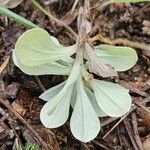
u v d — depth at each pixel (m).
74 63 0.07
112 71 0.07
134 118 0.08
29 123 0.08
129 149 0.08
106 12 0.09
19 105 0.08
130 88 0.08
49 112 0.07
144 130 0.08
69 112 0.08
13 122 0.08
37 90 0.08
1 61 0.08
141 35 0.09
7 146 0.08
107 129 0.08
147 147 0.08
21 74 0.08
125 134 0.08
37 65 0.07
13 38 0.09
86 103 0.07
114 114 0.07
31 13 0.09
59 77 0.08
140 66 0.09
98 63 0.07
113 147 0.08
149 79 0.09
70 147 0.08
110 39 0.09
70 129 0.08
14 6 0.09
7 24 0.09
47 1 0.09
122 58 0.08
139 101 0.08
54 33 0.09
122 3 0.09
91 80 0.08
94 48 0.08
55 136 0.08
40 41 0.07
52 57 0.07
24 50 0.07
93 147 0.08
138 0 0.08
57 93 0.08
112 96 0.07
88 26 0.08
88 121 0.07
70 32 0.09
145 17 0.09
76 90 0.08
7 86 0.08
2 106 0.08
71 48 0.07
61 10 0.09
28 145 0.07
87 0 0.08
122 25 0.09
